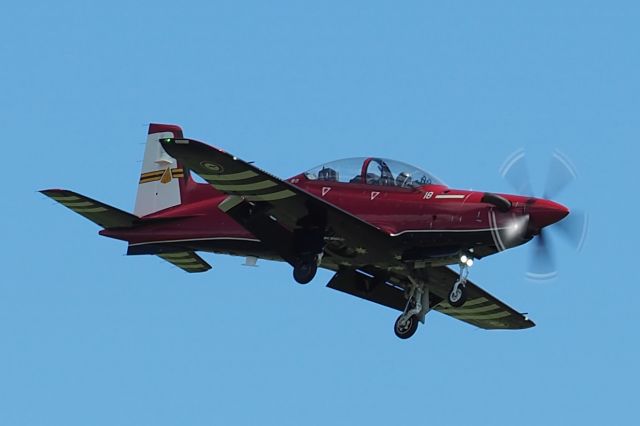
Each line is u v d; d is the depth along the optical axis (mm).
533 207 70375
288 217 72375
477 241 71438
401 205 72875
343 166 75000
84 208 80438
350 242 73438
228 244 79188
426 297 78312
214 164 68125
